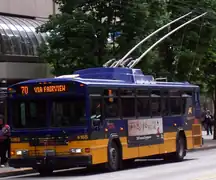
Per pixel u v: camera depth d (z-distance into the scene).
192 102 33.03
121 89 26.00
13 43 39.94
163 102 29.64
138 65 37.19
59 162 23.45
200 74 45.88
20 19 43.31
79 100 23.58
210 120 59.12
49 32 38.78
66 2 37.12
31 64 40.75
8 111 24.70
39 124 24.02
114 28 36.66
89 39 35.56
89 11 37.28
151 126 28.20
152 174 23.53
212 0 43.03
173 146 30.42
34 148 23.91
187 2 42.72
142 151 27.30
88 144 23.31
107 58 35.09
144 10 36.28
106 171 25.33
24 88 24.41
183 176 22.33
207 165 27.61
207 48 43.66
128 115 26.42
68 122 23.62
